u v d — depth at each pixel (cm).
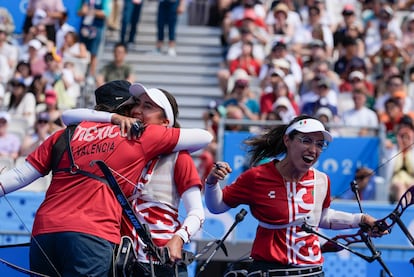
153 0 4081
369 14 3903
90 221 1307
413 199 1477
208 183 1479
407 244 2516
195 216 1355
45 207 1336
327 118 3061
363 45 3681
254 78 3425
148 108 1409
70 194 1331
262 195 1477
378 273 2373
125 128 1363
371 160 2727
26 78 3328
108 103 1478
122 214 1380
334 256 2381
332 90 3231
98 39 3600
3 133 2880
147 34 3928
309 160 1462
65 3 3838
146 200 1372
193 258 1405
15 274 1547
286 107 3017
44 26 3653
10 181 1367
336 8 4134
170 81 3653
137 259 1351
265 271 1471
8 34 3775
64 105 3269
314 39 3675
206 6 3966
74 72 3447
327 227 1533
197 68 3700
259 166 1496
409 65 3588
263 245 1478
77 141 1363
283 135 1513
